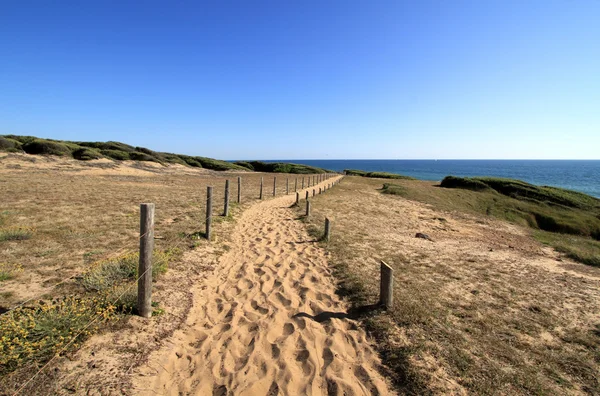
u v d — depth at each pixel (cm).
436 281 700
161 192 1930
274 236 1026
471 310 559
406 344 423
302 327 473
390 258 849
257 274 686
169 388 336
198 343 423
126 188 2020
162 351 393
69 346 369
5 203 1195
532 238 1562
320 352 415
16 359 326
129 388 324
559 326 530
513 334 487
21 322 368
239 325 471
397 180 4634
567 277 835
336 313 522
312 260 791
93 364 347
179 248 777
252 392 338
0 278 531
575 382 381
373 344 433
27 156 3247
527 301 631
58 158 3459
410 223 1541
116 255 661
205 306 530
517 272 836
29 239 763
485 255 1011
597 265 1032
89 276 535
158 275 602
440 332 458
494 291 671
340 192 2628
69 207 1198
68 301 464
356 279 645
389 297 519
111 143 5291
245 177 4216
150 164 4259
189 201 1587
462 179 3453
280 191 2581
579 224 2250
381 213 1730
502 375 371
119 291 487
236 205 1584
